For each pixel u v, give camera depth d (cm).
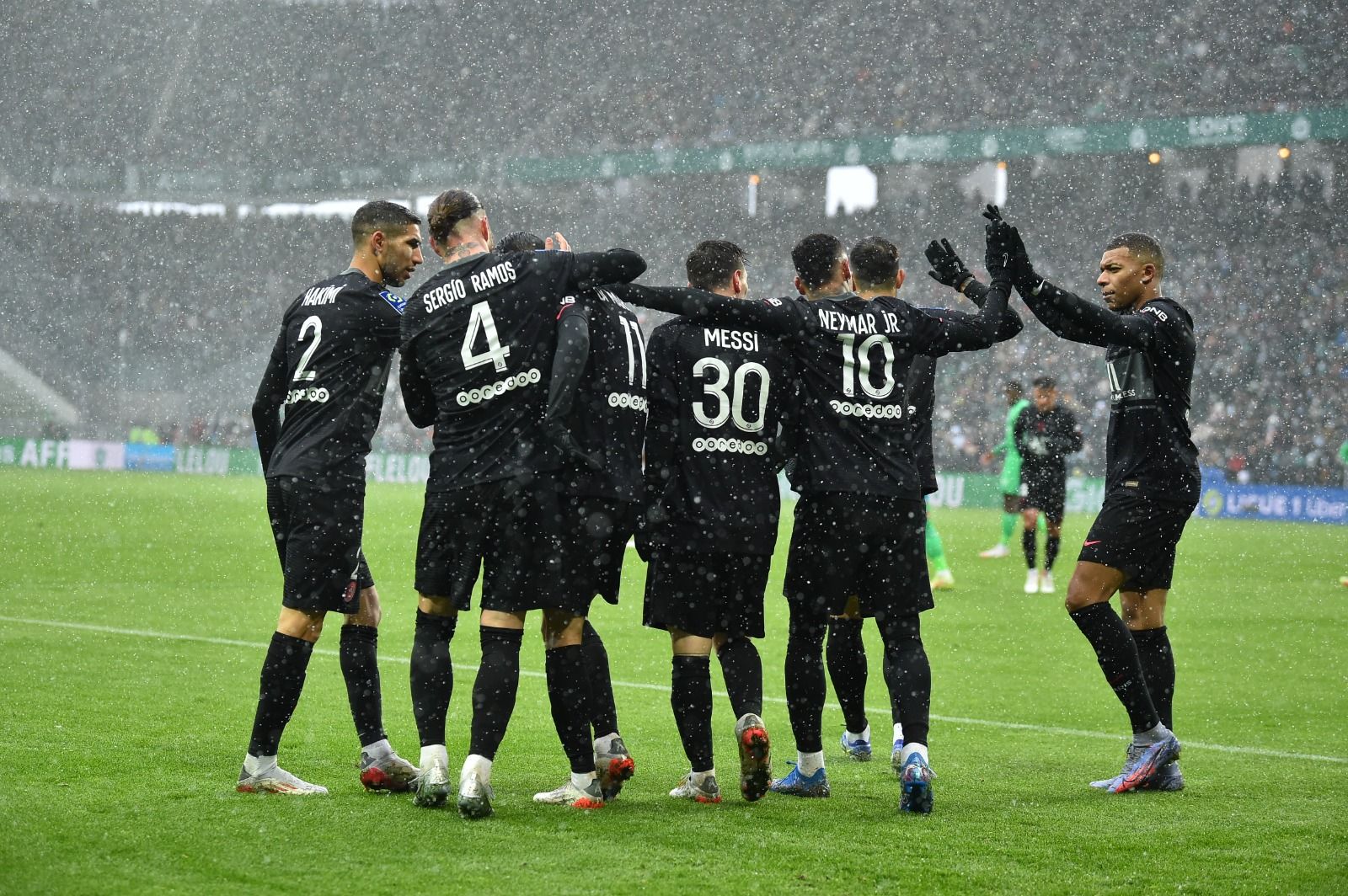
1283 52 4472
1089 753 795
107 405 5853
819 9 5209
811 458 630
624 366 605
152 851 487
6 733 713
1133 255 720
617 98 5516
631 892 450
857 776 703
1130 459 692
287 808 563
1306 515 3491
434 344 597
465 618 1426
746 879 469
